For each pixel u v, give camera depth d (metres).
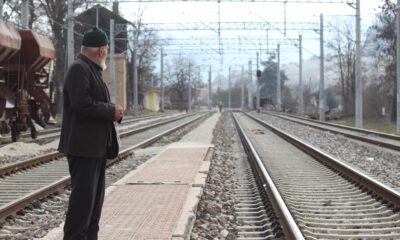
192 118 61.53
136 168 15.35
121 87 74.12
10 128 23.55
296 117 63.81
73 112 5.67
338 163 15.77
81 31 64.88
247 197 12.02
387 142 26.14
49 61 26.42
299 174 15.67
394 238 8.32
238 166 17.97
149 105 102.69
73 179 5.79
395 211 10.11
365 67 75.44
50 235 7.45
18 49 23.23
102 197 6.18
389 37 55.44
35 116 26.14
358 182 13.27
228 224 9.31
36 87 26.09
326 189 13.05
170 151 20.05
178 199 10.03
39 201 10.70
